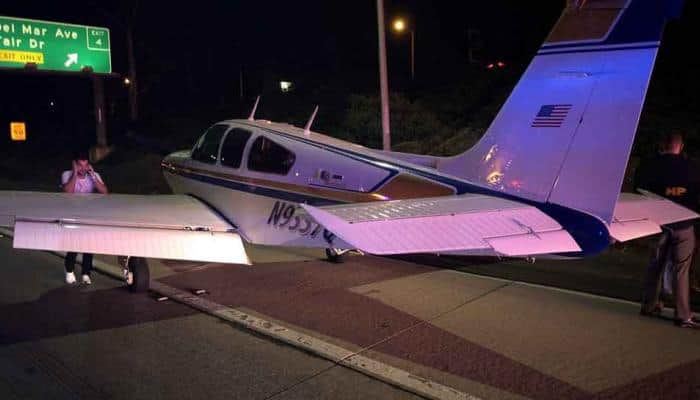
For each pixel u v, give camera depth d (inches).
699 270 290.2
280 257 355.9
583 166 194.7
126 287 293.1
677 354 201.5
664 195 235.6
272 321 239.5
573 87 198.5
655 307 238.7
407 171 237.1
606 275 307.0
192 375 189.3
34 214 239.8
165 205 295.3
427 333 223.6
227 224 281.0
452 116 754.8
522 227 180.1
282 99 1056.2
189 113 1219.2
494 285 289.7
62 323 239.0
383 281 298.8
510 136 211.8
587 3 195.9
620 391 174.1
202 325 236.1
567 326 229.8
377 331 226.7
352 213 167.6
